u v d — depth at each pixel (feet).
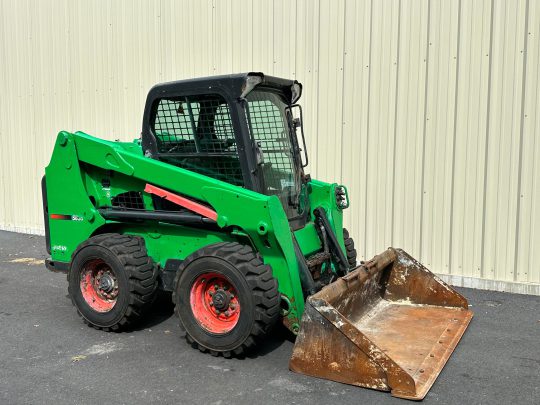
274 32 23.81
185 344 15.01
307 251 15.49
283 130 16.31
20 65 31.58
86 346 14.85
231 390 12.25
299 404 11.62
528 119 19.24
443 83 20.49
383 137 21.84
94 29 28.66
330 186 17.37
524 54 19.12
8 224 33.37
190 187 14.58
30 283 21.26
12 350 14.56
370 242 22.45
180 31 26.14
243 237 14.60
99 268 16.11
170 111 15.49
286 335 15.53
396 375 11.89
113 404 11.64
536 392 12.28
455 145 20.47
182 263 14.38
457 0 20.01
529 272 19.66
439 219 20.98
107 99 28.81
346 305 14.58
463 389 12.38
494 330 16.06
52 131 30.99
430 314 16.24
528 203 19.47
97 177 16.69
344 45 22.30
